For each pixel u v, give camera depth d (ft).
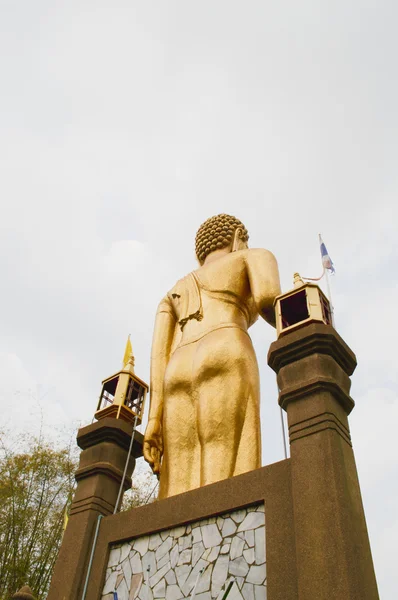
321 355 22.70
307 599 17.06
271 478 21.42
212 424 27.45
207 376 28.66
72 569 24.39
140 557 23.49
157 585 21.94
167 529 23.44
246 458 26.84
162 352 32.78
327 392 21.67
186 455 28.43
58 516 61.82
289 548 19.10
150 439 29.60
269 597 18.47
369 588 17.25
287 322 25.52
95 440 29.50
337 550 17.44
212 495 22.75
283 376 22.97
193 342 30.63
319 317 23.90
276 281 30.27
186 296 32.81
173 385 29.81
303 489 19.60
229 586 19.77
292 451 20.90
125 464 29.01
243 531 20.97
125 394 31.76
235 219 37.37
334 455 19.77
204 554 21.42
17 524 58.80
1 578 54.80
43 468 64.69
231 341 29.27
